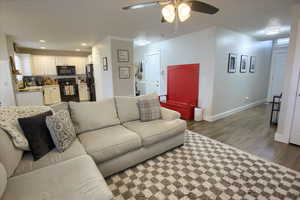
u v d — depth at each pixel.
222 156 2.26
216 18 3.05
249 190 1.61
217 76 3.80
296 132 2.55
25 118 1.53
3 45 3.71
